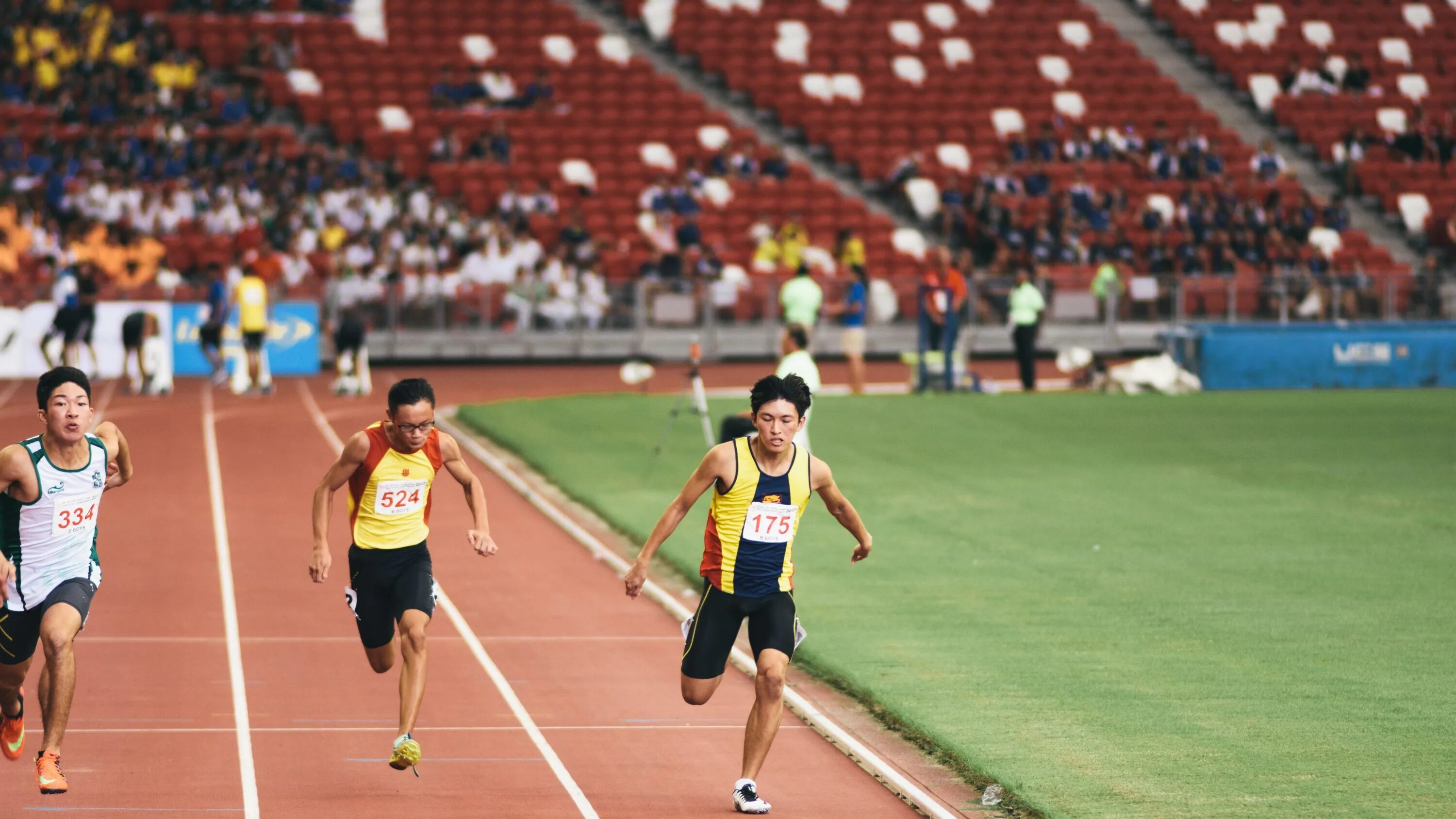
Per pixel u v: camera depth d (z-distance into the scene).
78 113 111.88
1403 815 23.08
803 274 85.31
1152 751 26.33
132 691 30.86
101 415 73.69
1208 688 30.55
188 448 64.50
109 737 27.67
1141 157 119.94
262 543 46.75
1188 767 25.41
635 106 120.69
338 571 43.22
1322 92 132.12
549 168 111.88
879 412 74.94
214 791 24.64
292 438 67.81
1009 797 24.06
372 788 24.98
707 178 113.44
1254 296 101.50
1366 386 89.12
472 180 110.25
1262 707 29.20
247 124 112.50
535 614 38.34
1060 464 61.78
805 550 45.34
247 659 33.66
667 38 132.00
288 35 120.88
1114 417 74.12
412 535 25.75
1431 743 26.89
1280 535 47.62
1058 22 136.75
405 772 25.89
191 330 92.31
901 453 64.25
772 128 124.56
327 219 103.56
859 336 83.38
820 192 113.69
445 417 76.06
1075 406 77.69
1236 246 111.12
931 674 31.67
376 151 113.44
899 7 135.12
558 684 32.03
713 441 66.50
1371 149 126.50
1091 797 23.84
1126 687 30.66
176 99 114.31
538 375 94.00
